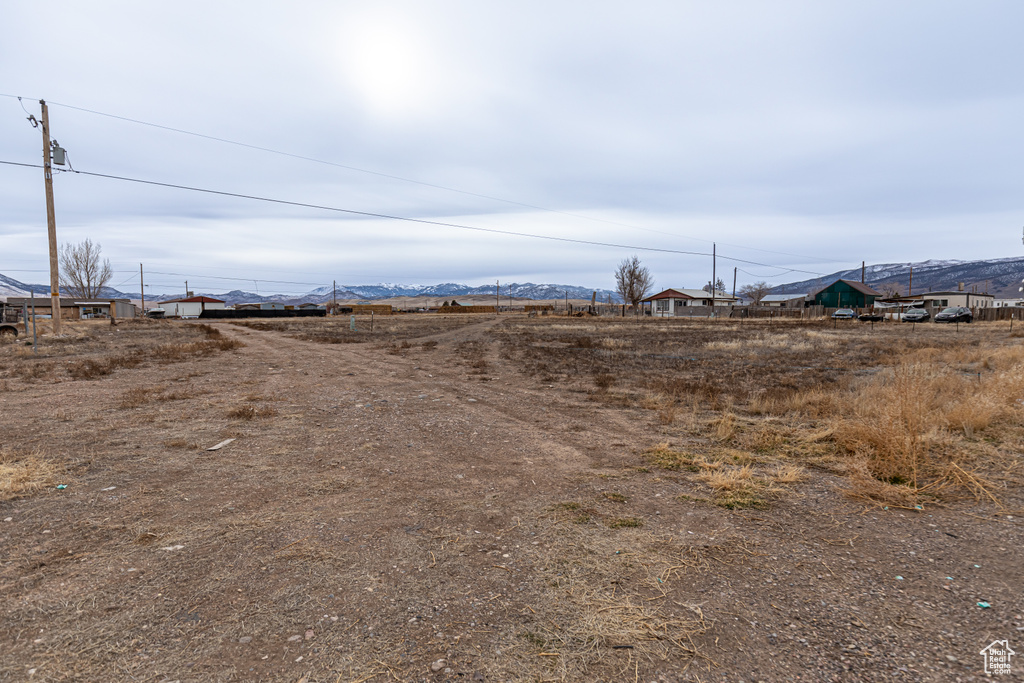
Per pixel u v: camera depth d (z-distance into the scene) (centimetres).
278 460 568
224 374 1334
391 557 340
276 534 376
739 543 361
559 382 1187
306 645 248
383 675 228
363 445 634
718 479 491
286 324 4928
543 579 312
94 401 923
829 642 251
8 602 284
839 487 475
